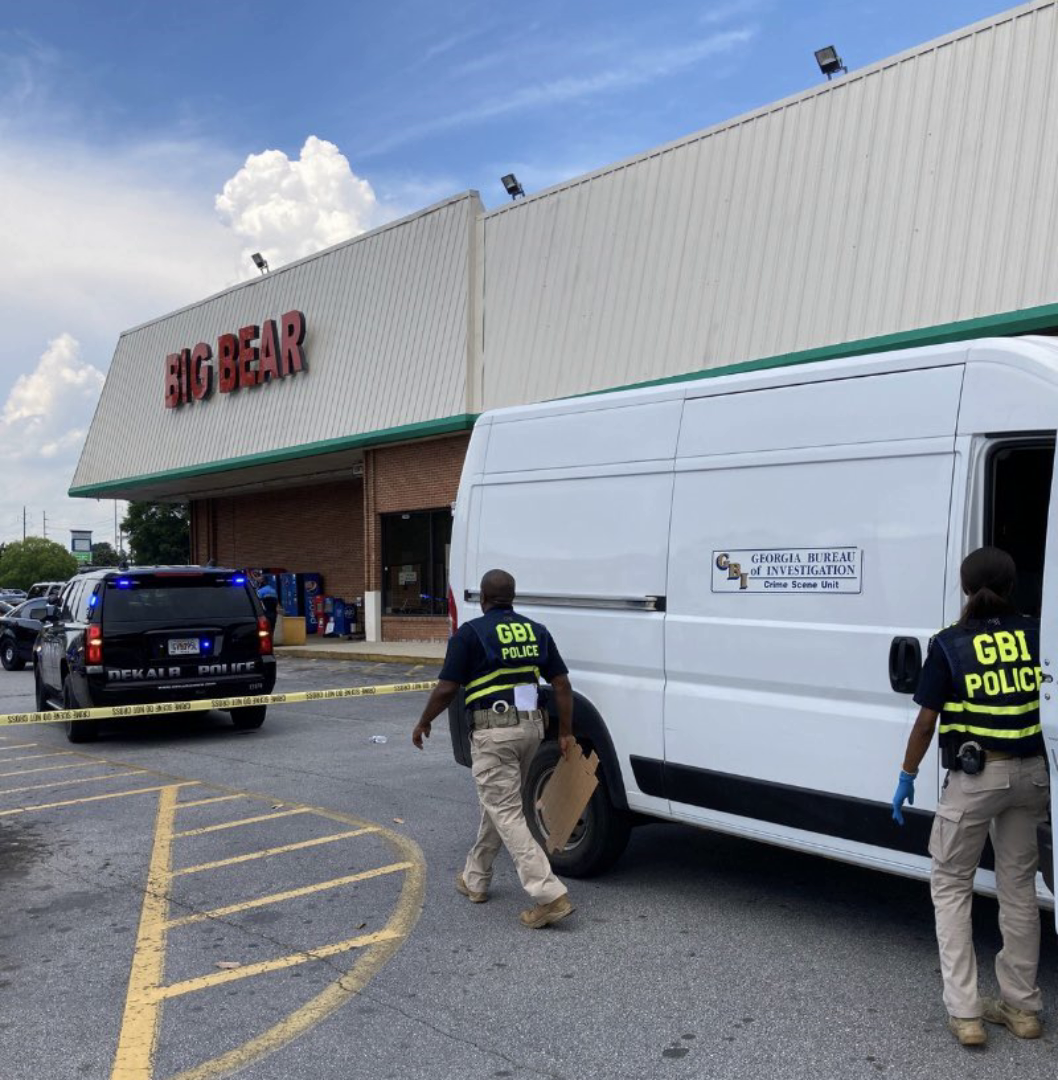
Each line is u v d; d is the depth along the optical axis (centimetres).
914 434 426
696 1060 361
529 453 604
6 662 2122
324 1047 377
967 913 372
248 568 3183
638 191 1711
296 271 2473
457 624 641
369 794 786
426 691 1478
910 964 442
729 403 499
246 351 2580
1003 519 462
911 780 375
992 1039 372
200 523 3381
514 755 506
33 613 1247
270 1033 389
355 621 2688
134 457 3023
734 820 491
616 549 546
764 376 486
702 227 1596
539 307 1858
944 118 1310
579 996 416
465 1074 356
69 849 655
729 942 471
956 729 365
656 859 607
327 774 868
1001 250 1229
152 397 2980
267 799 777
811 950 460
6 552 9675
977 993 379
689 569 509
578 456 573
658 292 1648
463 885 542
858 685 436
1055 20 1212
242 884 573
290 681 1655
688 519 511
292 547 3000
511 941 478
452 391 2014
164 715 1239
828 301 1406
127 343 3152
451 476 2089
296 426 2417
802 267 1446
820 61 1480
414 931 493
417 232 2139
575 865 567
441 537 2155
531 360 1859
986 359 408
